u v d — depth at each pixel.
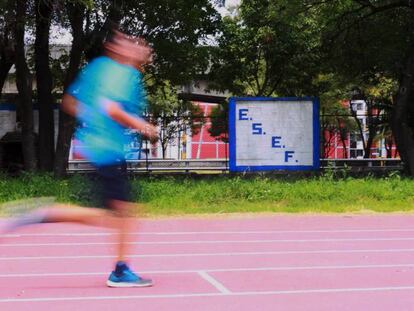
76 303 6.18
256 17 28.86
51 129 20.86
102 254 9.26
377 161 29.58
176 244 10.30
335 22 23.56
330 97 37.50
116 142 6.13
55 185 15.80
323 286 7.07
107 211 6.27
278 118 20.98
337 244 10.34
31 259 8.84
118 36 6.10
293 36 28.73
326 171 19.92
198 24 22.97
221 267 8.23
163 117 25.64
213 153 50.06
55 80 26.27
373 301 6.36
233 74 31.17
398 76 23.95
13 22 17.33
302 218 14.04
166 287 6.93
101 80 6.07
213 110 43.25
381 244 10.36
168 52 22.83
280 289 6.90
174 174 22.75
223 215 14.38
